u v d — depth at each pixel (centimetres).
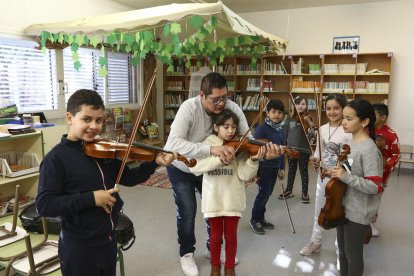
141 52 301
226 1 525
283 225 304
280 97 585
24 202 260
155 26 264
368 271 226
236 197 187
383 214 333
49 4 421
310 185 434
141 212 335
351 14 536
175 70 645
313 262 237
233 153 170
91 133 121
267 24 594
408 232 291
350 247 162
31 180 274
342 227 173
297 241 271
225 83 179
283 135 276
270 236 280
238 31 232
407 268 231
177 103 653
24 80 401
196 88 512
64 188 117
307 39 569
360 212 156
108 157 126
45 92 429
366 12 527
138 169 144
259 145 178
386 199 379
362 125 160
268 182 275
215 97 176
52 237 174
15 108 318
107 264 128
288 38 581
